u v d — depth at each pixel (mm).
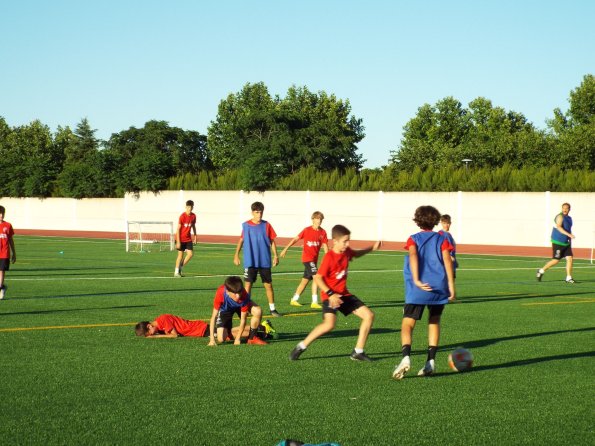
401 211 48938
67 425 6742
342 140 93250
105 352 10391
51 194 67250
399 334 12422
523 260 33875
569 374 9203
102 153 63781
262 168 54875
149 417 7031
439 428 6785
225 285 10945
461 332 12719
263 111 94438
